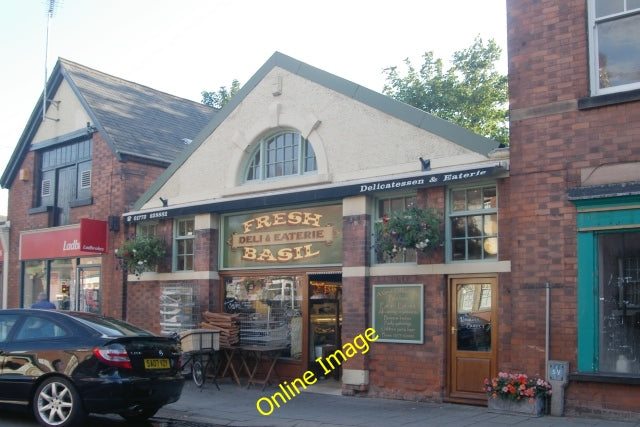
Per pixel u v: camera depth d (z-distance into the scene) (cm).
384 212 1164
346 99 1212
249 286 1362
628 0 926
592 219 903
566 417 888
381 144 1155
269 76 1334
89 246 1590
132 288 1557
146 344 879
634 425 826
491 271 1009
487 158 1024
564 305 915
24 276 1902
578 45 943
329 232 1239
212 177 1412
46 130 1880
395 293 1112
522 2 997
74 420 823
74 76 1834
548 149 950
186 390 1229
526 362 939
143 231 1566
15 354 878
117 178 1631
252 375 1262
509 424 854
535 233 949
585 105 920
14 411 996
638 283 879
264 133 1341
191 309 1384
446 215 1076
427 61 2672
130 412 974
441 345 1049
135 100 1947
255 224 1359
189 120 2053
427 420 901
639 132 882
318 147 1235
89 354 834
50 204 1859
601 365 891
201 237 1409
